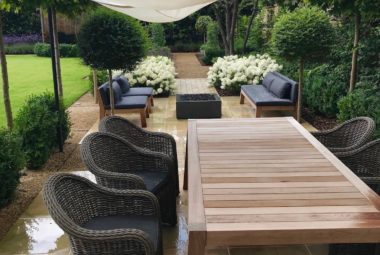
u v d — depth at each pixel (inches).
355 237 71.2
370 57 235.5
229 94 357.4
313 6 229.1
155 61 391.9
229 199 82.6
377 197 83.3
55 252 114.6
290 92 251.9
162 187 119.3
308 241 71.4
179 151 199.9
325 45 219.8
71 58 711.1
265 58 371.6
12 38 801.6
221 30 510.6
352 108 198.7
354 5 194.9
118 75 304.8
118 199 97.6
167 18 217.9
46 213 137.9
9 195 136.9
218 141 123.0
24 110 184.1
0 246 117.9
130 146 123.8
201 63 617.9
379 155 124.2
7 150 134.6
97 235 76.0
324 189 87.2
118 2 168.7
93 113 295.6
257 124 143.6
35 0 177.9
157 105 315.0
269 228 71.0
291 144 119.6
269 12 504.4
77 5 212.1
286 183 90.7
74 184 91.7
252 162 104.3
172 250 114.1
